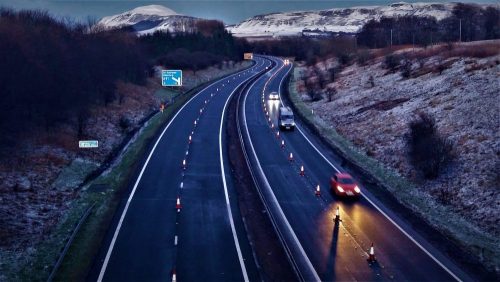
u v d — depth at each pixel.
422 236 28.03
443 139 38.91
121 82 83.62
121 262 24.16
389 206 33.34
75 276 22.69
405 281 22.56
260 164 44.53
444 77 59.91
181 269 23.52
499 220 29.12
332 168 43.38
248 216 31.44
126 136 56.34
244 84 108.56
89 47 69.62
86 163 44.16
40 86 49.31
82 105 57.28
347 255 25.38
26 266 23.89
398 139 46.53
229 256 25.12
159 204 33.06
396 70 76.44
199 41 152.75
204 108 76.88
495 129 39.78
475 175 34.78
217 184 38.19
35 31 55.50
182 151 48.88
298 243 26.94
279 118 61.75
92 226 28.88
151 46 130.38
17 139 43.91
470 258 25.16
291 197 35.25
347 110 65.00
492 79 50.94
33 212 31.38
